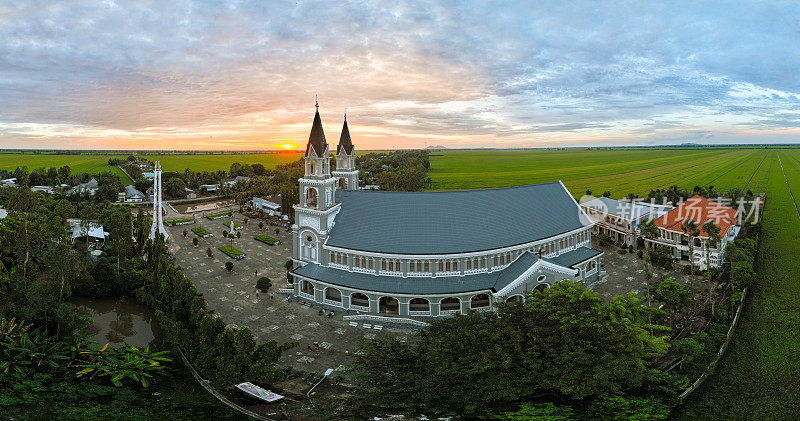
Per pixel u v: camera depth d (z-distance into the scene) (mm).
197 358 61500
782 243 122062
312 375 61625
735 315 76188
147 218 132375
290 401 55094
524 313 63438
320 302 84500
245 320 79188
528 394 51781
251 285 97188
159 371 63188
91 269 92625
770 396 54844
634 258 112312
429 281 80438
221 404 55094
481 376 53344
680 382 56281
